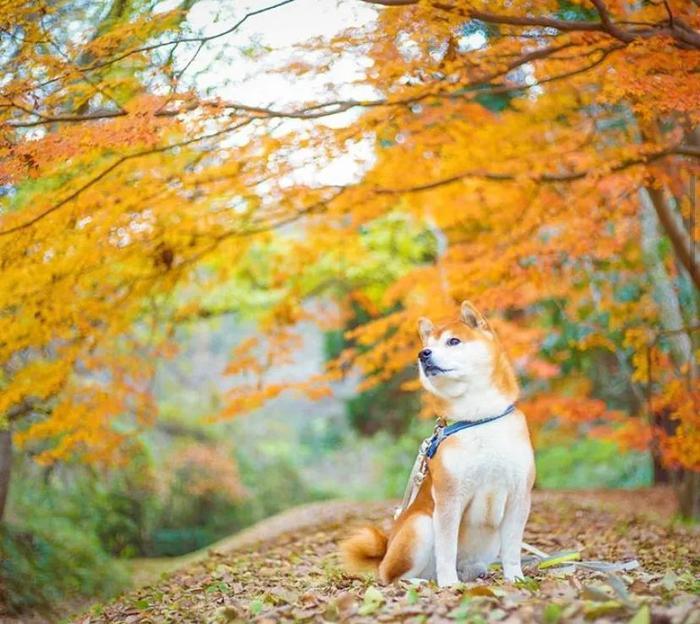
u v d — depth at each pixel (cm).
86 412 886
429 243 1368
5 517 1068
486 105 1207
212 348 2588
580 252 909
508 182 958
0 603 920
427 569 555
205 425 1761
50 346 1042
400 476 1972
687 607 392
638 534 871
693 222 926
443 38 671
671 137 909
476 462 528
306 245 1099
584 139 934
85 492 1343
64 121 646
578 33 672
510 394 542
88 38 661
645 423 1185
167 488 1580
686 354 1075
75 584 1029
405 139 877
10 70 630
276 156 748
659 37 634
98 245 806
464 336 535
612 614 397
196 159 761
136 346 1077
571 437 1781
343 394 2909
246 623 468
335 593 544
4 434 930
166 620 544
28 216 729
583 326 1266
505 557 544
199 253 932
